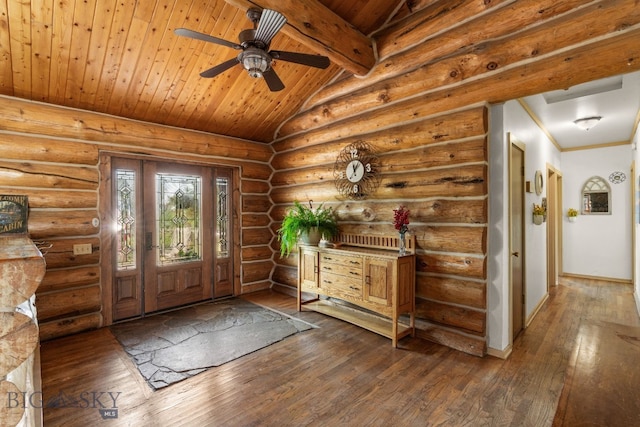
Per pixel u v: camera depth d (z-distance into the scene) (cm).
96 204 362
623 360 180
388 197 353
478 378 250
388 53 346
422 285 322
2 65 280
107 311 366
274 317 390
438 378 250
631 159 569
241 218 492
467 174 286
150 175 408
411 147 331
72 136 344
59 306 334
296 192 473
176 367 268
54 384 243
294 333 340
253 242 506
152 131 396
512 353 293
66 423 199
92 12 257
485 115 280
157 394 230
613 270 599
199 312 411
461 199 295
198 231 453
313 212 430
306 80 407
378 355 289
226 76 364
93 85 325
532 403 218
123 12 264
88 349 304
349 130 390
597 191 614
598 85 350
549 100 388
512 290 308
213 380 249
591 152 619
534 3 248
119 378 252
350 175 384
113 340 325
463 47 291
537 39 245
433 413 208
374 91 358
